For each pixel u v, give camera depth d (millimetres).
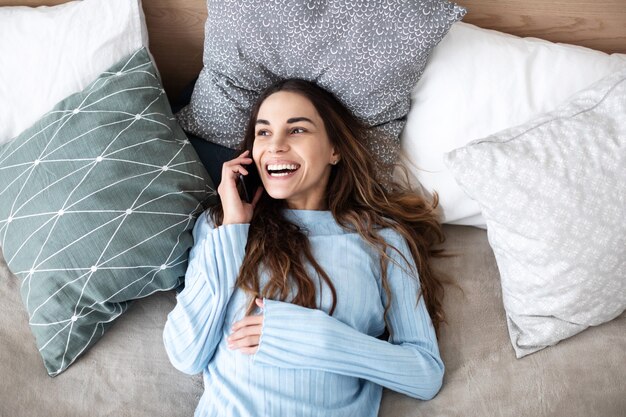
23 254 1214
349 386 1150
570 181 1150
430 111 1352
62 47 1371
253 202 1332
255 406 1083
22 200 1240
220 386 1127
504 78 1327
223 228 1204
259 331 1123
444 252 1404
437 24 1197
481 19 1464
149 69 1346
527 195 1168
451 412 1117
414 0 1188
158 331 1250
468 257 1393
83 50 1372
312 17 1219
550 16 1454
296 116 1260
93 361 1187
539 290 1182
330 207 1343
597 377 1138
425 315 1211
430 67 1343
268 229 1251
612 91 1188
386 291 1241
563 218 1146
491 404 1115
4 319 1231
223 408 1088
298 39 1247
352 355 1104
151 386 1166
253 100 1364
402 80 1292
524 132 1217
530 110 1324
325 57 1268
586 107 1205
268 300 1132
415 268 1279
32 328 1184
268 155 1247
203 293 1165
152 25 1536
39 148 1263
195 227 1284
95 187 1206
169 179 1249
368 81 1280
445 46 1341
